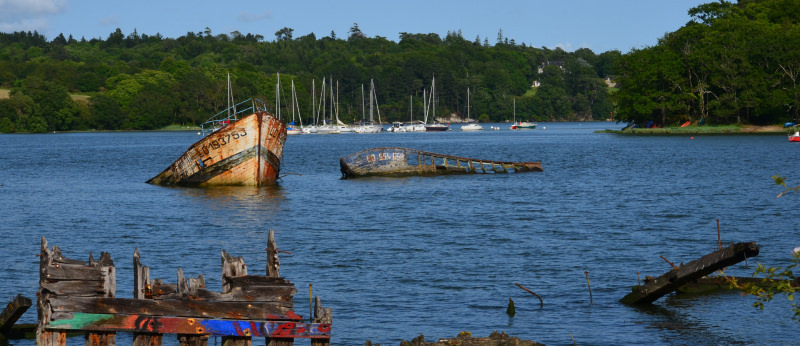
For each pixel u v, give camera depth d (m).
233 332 17.67
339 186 65.31
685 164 86.50
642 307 25.41
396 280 29.14
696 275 24.30
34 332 22.59
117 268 31.34
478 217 45.66
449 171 74.94
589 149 122.62
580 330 23.17
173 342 22.19
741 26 159.12
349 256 33.72
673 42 167.25
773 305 25.31
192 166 64.12
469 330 23.19
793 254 18.39
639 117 174.38
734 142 130.00
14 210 50.09
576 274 29.91
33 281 28.80
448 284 28.45
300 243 37.19
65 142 175.12
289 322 17.92
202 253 34.75
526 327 23.48
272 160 65.00
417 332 22.95
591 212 47.34
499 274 30.03
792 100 152.75
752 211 46.19
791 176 70.00
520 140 164.25
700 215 45.09
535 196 56.59
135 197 57.81
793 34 154.25
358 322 23.89
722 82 159.00
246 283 17.86
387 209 49.84
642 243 36.31
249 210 49.84
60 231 41.19
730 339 22.30
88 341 17.50
